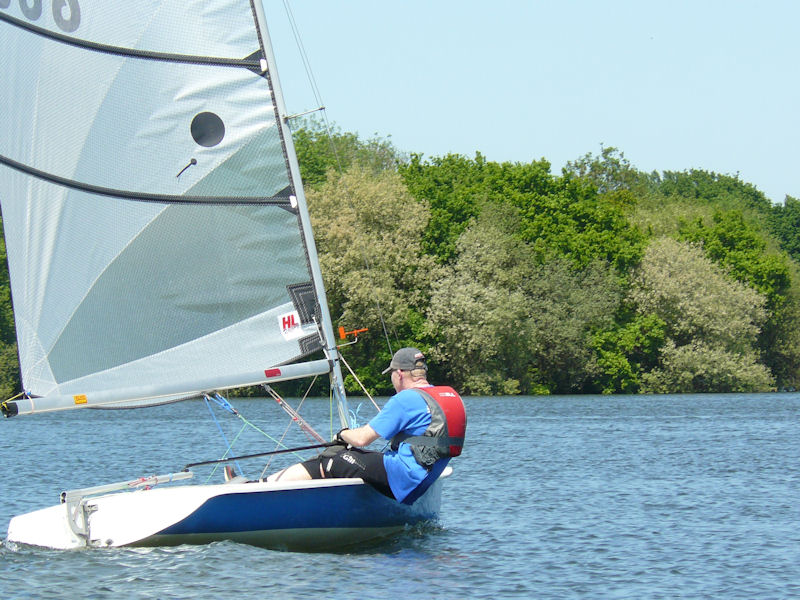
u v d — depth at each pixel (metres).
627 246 199.75
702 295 192.62
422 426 31.39
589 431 97.31
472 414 127.81
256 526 30.84
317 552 31.70
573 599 27.58
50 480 57.84
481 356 176.50
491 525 39.72
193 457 71.56
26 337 32.09
